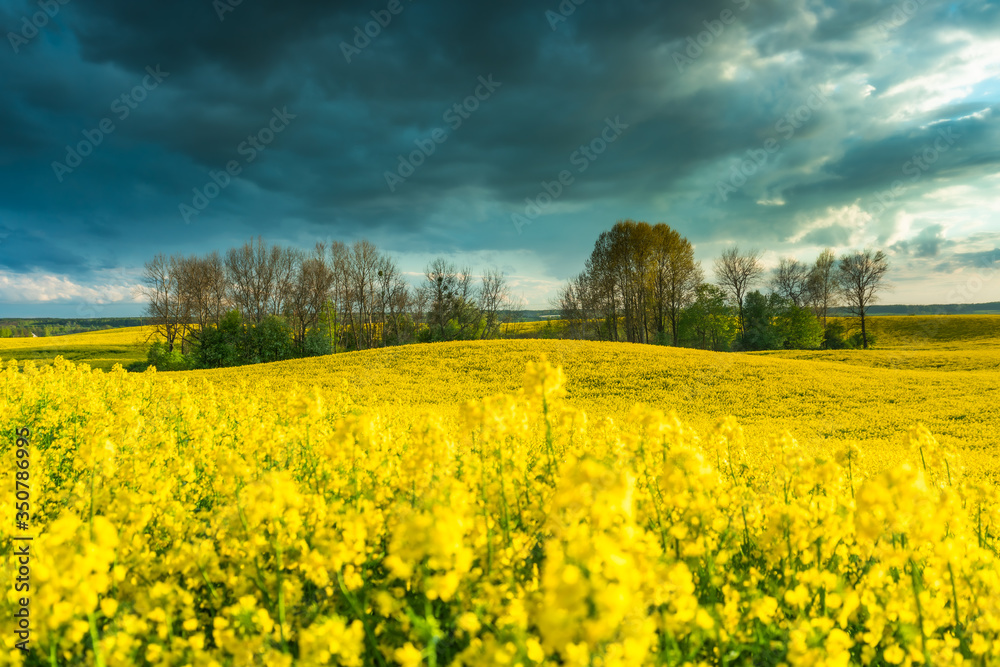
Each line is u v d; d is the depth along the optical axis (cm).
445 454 335
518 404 397
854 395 2092
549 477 379
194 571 283
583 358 2919
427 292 6131
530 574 265
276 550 250
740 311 6281
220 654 222
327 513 320
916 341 6203
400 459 438
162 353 4297
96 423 636
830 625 201
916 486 221
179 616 254
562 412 450
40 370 1302
